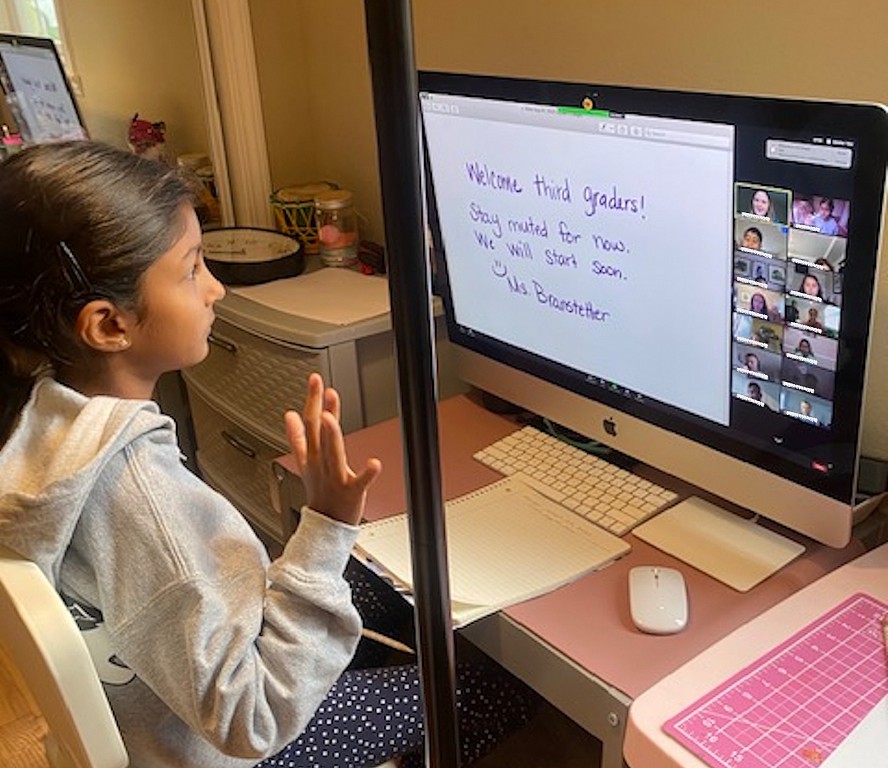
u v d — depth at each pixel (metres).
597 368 1.24
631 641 0.98
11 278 0.88
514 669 1.04
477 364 1.46
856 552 1.11
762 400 1.04
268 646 0.85
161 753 0.95
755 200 0.95
